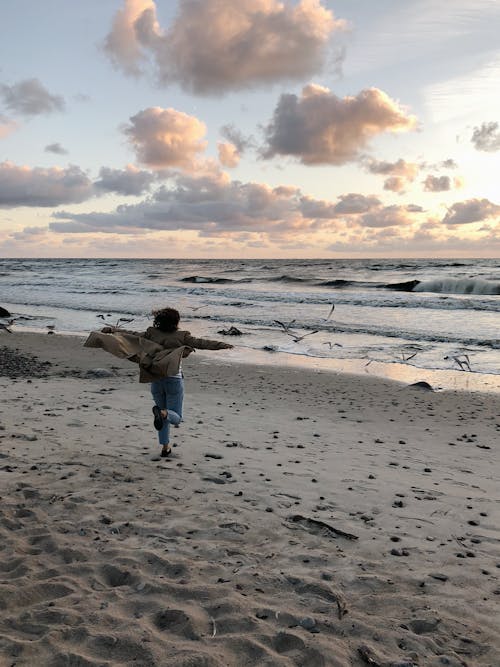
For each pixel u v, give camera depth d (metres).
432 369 14.62
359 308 29.44
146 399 9.96
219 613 3.19
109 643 2.84
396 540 4.35
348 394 11.62
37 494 5.04
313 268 85.12
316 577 3.67
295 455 6.88
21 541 4.07
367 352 17.30
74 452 6.44
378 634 3.02
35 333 21.59
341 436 8.13
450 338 19.31
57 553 3.92
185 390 11.80
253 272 76.25
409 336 20.03
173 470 5.99
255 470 6.14
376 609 3.30
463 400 11.12
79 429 7.62
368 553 4.10
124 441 7.12
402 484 5.84
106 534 4.29
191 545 4.12
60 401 9.55
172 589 3.43
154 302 34.53
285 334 21.09
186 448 6.95
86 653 2.76
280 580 3.62
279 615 3.18
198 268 95.25
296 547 4.16
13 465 5.87
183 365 15.49
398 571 3.81
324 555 4.02
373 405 10.59
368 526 4.64
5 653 2.72
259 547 4.14
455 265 78.38
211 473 5.95
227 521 4.61
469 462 6.93
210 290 43.47
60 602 3.24
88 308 31.50
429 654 2.86
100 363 15.03
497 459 7.11
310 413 9.76
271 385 12.55
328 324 23.47
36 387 10.96
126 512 4.73
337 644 2.91
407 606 3.34
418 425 9.08
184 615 3.12
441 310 27.48
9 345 18.41
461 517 4.91
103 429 7.70
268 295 37.75
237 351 17.88
